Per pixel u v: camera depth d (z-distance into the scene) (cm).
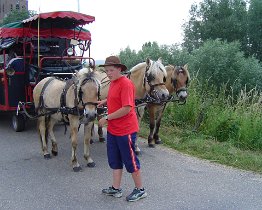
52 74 859
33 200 501
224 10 2408
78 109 586
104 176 598
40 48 927
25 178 591
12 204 488
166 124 965
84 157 657
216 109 938
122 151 470
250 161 661
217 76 1508
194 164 659
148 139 787
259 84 1494
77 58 896
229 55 1542
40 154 734
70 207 477
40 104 699
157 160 683
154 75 683
